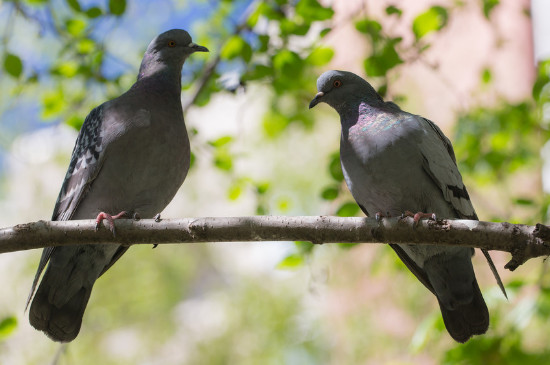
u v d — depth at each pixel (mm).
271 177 16703
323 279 10711
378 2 13977
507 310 11375
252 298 17922
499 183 12609
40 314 8047
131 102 8266
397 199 7957
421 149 7801
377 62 10781
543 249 6281
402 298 14047
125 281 18312
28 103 16266
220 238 6656
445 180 7844
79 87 12039
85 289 8203
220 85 11281
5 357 15609
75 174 8188
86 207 8086
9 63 10695
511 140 12461
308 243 10227
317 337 16875
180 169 8367
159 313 18375
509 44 14539
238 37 11039
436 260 8008
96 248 7977
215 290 19609
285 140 16969
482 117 12094
